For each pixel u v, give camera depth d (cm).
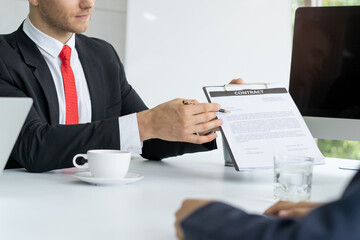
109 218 93
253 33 364
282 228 58
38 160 142
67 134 144
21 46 184
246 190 124
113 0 324
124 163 129
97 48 210
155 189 122
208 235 62
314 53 170
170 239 81
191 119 138
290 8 376
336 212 55
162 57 337
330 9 168
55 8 186
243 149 137
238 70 361
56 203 105
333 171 161
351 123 165
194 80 348
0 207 101
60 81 195
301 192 111
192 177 141
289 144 141
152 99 336
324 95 168
